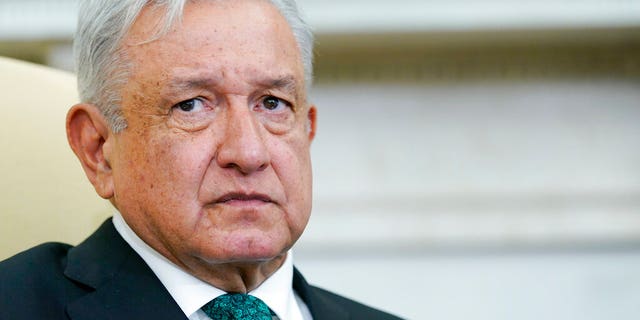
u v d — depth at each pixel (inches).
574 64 321.4
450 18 303.4
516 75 322.3
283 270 126.7
